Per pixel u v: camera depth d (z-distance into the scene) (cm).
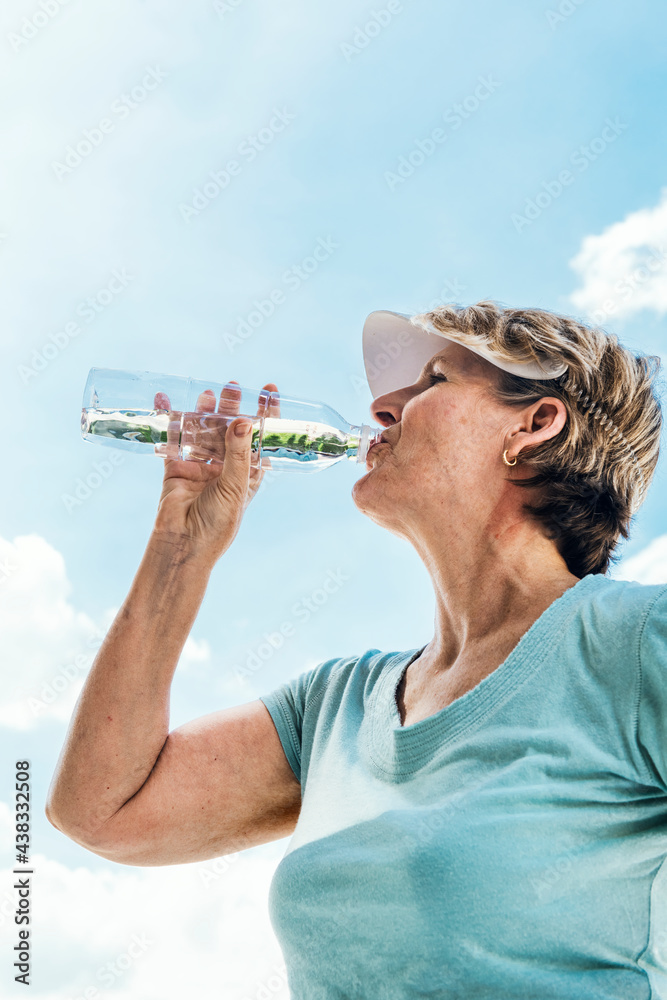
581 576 103
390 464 111
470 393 110
